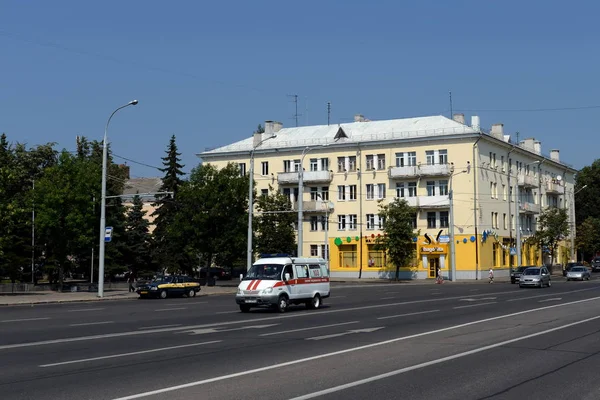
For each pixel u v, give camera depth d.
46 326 20.77
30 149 67.88
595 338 16.73
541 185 85.81
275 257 28.08
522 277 49.16
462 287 51.59
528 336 17.19
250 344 15.68
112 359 13.18
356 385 10.33
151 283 40.62
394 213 64.56
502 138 75.44
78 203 44.59
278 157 75.75
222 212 52.19
